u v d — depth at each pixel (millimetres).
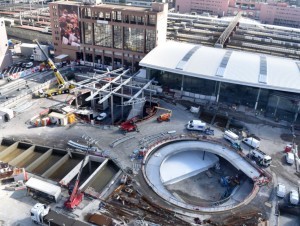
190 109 99625
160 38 124625
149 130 87500
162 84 112688
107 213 58875
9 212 58781
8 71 128875
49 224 54625
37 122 87812
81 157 76062
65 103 102000
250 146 82375
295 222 60312
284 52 145375
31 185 61906
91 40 130125
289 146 81375
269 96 99125
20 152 78375
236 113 100250
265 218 60031
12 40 164125
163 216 58938
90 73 125688
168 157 78188
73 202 59469
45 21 195875
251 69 104000
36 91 107750
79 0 139875
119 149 78438
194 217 59125
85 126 89000
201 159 83500
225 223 58125
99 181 68500
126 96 101375
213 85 105125
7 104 98438
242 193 71375
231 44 151625
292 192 65250
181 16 196375
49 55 144625
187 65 106438
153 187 65375
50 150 76938
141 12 117438
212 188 76250
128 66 130375
